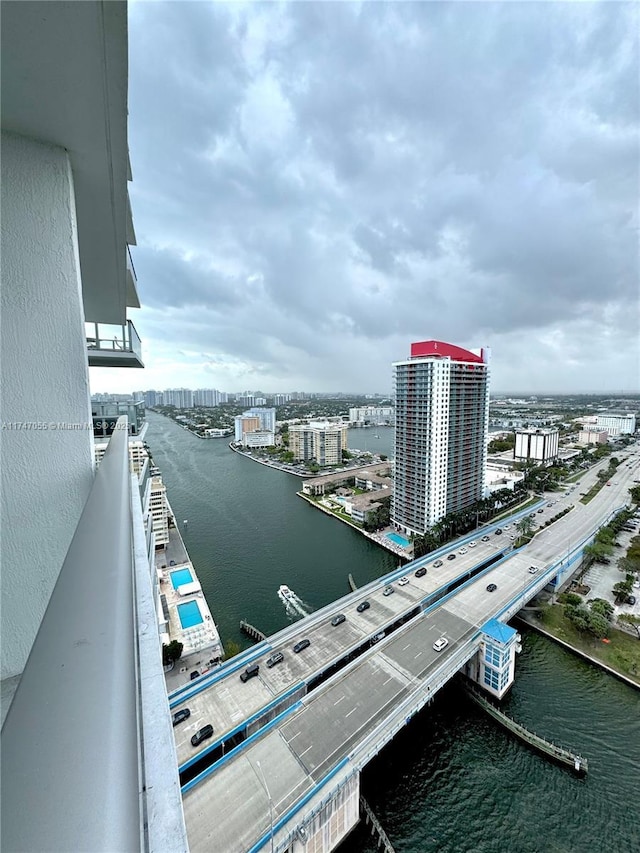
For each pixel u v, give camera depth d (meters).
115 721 0.74
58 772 0.59
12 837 0.45
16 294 2.20
